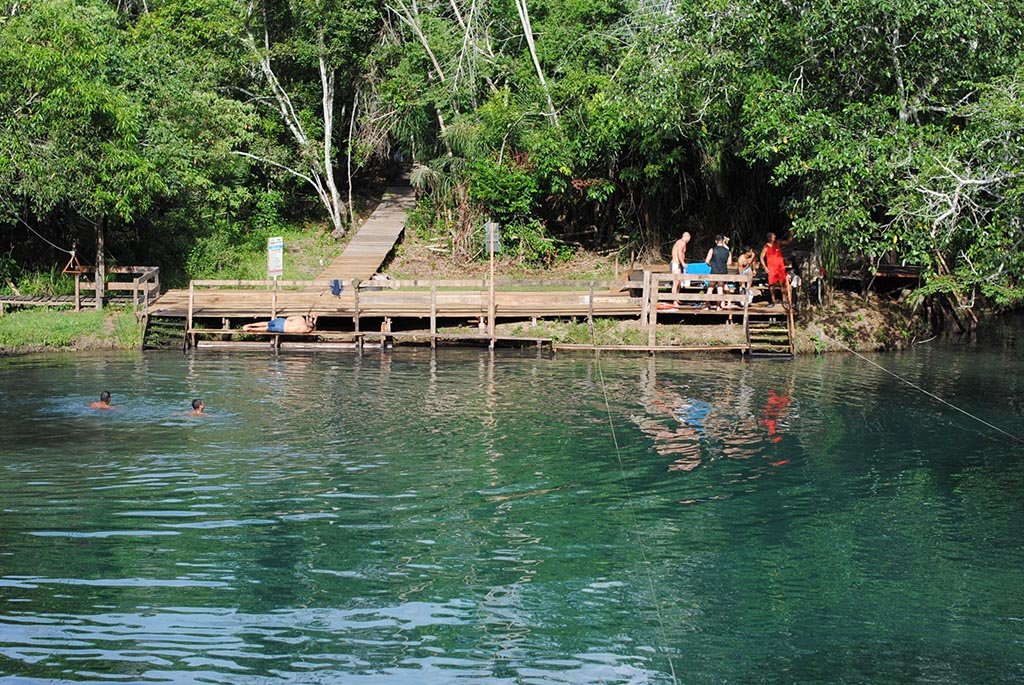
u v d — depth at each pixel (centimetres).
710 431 2072
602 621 1223
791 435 2045
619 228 4028
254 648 1141
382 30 4206
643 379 2614
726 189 3706
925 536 1503
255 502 1605
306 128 4356
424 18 4059
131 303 3334
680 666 1120
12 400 2277
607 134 3616
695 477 1767
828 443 1986
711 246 3878
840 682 1093
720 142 3384
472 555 1409
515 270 3878
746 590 1312
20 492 1633
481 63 3947
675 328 3112
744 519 1566
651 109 3119
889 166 2388
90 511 1552
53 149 3028
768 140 2833
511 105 3806
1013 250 2202
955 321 3472
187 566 1355
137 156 3167
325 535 1472
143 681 1067
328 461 1830
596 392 2441
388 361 2878
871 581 1345
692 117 3272
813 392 2455
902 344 3188
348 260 3784
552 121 3797
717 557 1416
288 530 1488
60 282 3491
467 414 2198
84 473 1736
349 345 3069
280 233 4338
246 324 3244
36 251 3612
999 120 2156
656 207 3922
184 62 4012
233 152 3938
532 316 3166
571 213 4047
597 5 3909
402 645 1156
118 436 1978
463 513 1572
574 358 2941
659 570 1370
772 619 1234
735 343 3045
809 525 1543
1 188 3080
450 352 3034
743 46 2908
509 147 3897
